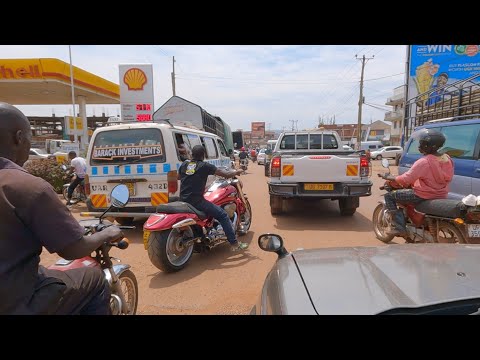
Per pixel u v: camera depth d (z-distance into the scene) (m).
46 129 45.28
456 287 1.69
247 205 6.42
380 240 5.88
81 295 2.15
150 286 4.27
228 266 4.91
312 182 7.00
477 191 5.29
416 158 6.75
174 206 4.68
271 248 2.52
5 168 1.83
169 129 6.50
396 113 55.44
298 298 1.68
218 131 21.67
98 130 6.71
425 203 4.66
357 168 6.87
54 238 1.83
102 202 6.67
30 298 1.81
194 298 3.89
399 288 1.68
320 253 2.32
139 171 6.41
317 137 9.81
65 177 12.04
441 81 21.22
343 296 1.64
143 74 21.58
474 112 8.00
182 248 4.71
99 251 2.78
